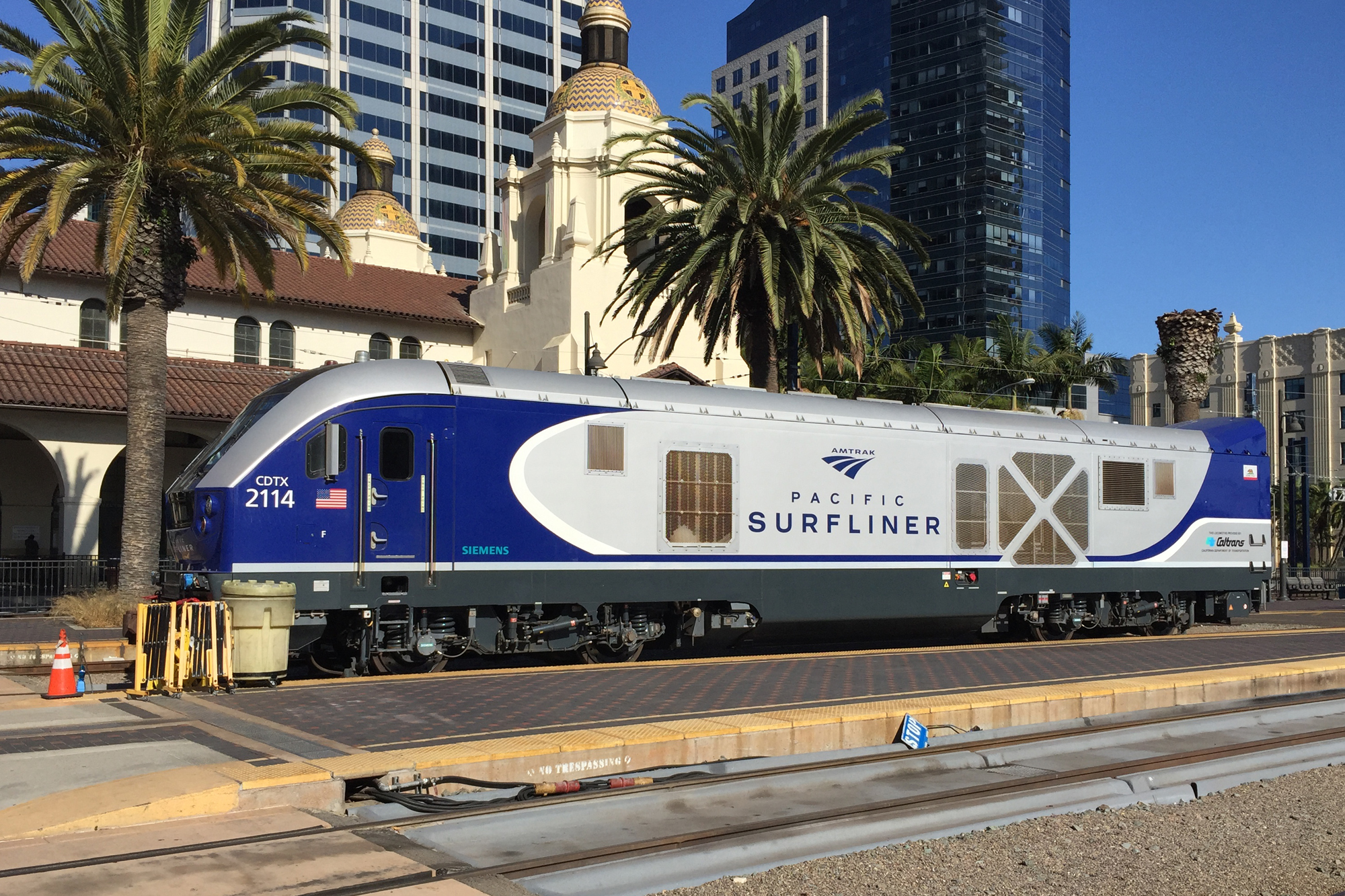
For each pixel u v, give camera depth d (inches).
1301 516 2050.9
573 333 1637.6
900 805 358.6
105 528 1434.5
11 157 846.5
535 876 271.6
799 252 974.4
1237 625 1104.8
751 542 709.9
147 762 342.3
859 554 752.3
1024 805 366.3
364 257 2080.5
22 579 1064.8
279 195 912.3
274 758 349.1
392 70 4170.8
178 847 273.4
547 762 369.7
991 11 4394.7
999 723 490.9
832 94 4953.3
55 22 840.9
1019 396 2137.1
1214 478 954.7
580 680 555.8
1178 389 1397.6
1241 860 325.1
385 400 598.9
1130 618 906.1
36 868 254.5
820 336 1044.5
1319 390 2952.8
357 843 287.1
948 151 4419.3
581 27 1836.9
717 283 938.7
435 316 1759.4
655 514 674.8
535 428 640.4
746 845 303.7
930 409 821.2
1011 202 4367.6
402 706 463.8
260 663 513.0
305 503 574.9
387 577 594.2
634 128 1765.5
